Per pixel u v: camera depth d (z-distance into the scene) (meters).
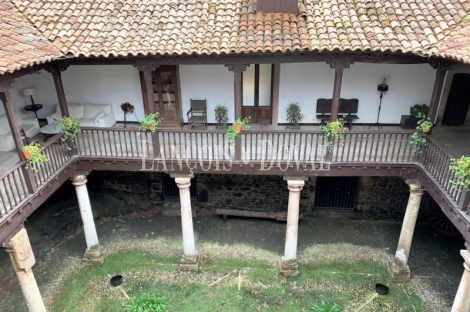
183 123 12.10
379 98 11.44
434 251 11.20
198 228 12.41
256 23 8.45
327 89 11.34
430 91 11.15
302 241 11.73
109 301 9.62
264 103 11.80
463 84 10.81
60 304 9.48
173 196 13.19
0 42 7.16
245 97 11.73
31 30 8.47
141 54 7.87
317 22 8.30
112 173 12.62
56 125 10.88
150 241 11.84
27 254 7.46
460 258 10.94
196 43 7.92
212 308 9.41
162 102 11.73
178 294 9.85
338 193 12.49
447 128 11.22
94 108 11.85
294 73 11.16
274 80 11.24
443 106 11.18
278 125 11.91
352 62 7.93
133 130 8.95
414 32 7.93
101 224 12.66
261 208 12.75
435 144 8.02
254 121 12.02
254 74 11.35
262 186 12.38
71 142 9.23
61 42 8.26
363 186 12.05
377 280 10.21
